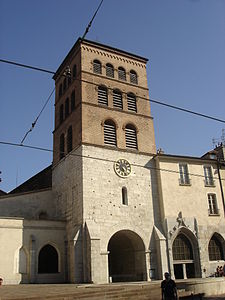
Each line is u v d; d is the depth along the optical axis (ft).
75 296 70.95
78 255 104.78
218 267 124.47
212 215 131.54
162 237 117.91
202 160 137.69
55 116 151.74
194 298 80.94
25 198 129.70
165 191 126.00
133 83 144.56
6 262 103.65
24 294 70.95
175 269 119.75
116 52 144.97
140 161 128.67
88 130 122.21
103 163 119.75
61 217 124.16
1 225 106.52
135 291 80.38
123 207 117.39
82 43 137.59
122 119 132.36
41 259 111.65
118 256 131.75
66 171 127.65
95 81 133.49
